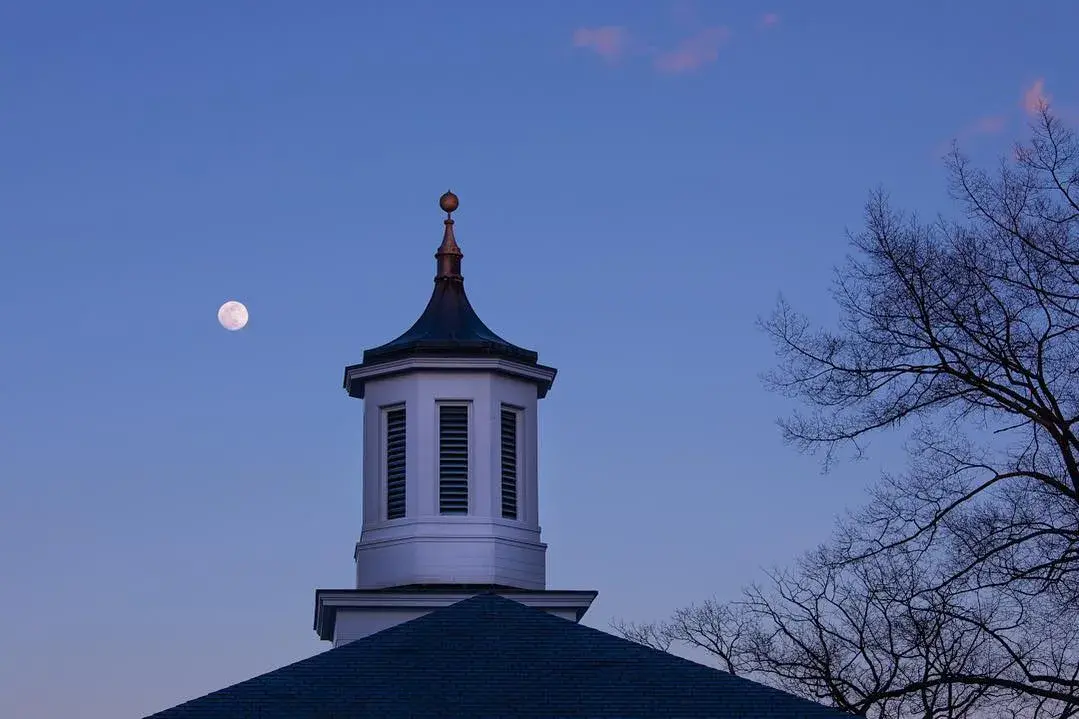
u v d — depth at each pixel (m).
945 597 45.22
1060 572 44.00
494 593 41.84
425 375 44.62
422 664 32.34
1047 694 44.12
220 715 30.34
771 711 31.03
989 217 48.16
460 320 46.06
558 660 32.66
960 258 47.03
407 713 30.48
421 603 42.41
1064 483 45.47
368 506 44.53
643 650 33.31
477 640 33.38
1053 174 46.97
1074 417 45.00
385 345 45.41
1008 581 44.34
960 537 45.19
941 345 47.03
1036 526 44.69
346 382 45.97
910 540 46.22
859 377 47.88
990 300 46.53
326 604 42.25
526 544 44.06
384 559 43.66
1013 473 45.53
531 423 45.28
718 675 32.38
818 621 55.56
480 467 44.06
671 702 31.17
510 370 44.84
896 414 47.41
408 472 44.09
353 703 30.78
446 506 43.84
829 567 48.19
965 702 47.88
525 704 30.89
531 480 44.81
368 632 42.09
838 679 53.06
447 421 44.53
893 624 48.78
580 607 42.72
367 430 45.19
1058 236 46.62
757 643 56.75
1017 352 46.09
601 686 31.67
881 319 47.59
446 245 47.69
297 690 31.25
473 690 31.34
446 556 43.22
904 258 47.22
